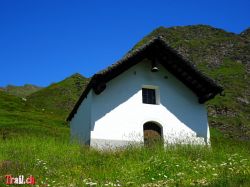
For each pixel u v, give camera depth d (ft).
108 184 50.29
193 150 71.46
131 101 93.15
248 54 422.00
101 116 89.25
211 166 58.95
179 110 97.09
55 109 271.08
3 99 228.22
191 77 98.22
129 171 57.72
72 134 110.63
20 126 151.23
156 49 94.99
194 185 47.11
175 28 520.83
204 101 99.40
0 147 78.84
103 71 87.10
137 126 91.45
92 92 90.33
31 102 281.33
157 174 55.21
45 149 77.66
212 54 424.46
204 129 97.76
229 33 515.09
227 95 309.83
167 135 93.40
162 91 97.30
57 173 58.18
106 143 87.04
